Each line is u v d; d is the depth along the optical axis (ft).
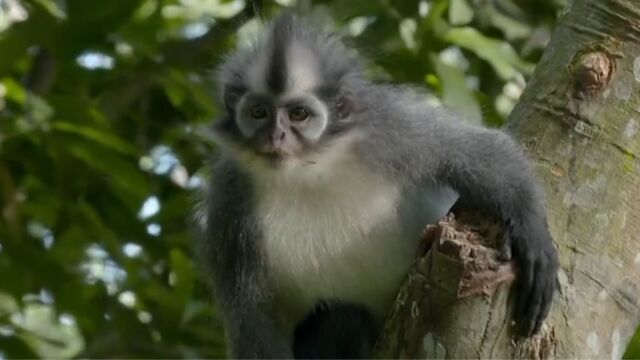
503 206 19.52
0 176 30.12
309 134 21.48
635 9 20.81
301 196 22.15
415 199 22.00
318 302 23.02
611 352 19.25
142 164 34.68
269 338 22.81
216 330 32.27
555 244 19.43
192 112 33.96
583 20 21.04
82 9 29.63
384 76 28.66
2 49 29.86
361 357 22.89
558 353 18.70
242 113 21.62
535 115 20.62
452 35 31.17
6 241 30.09
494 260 17.79
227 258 22.80
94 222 31.63
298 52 21.68
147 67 33.45
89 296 32.35
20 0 30.83
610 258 19.49
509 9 34.01
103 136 28.86
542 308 18.45
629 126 20.21
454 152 20.84
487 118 32.04
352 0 30.01
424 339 17.81
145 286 32.71
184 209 32.83
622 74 20.44
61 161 31.07
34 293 31.27
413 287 17.90
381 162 21.83
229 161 22.71
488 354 17.67
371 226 22.07
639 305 19.66
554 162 20.13
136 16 34.01
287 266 22.62
